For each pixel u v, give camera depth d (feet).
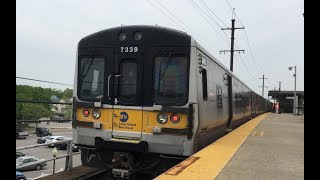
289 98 190.90
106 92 25.72
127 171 24.81
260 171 20.85
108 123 25.43
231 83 45.01
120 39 25.84
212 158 23.73
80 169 28.45
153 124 24.48
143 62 25.22
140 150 24.48
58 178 25.18
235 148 29.27
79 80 26.71
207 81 28.94
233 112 47.75
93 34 26.73
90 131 25.86
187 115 24.04
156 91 24.77
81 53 26.94
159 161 24.89
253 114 94.38
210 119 30.07
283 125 64.08
